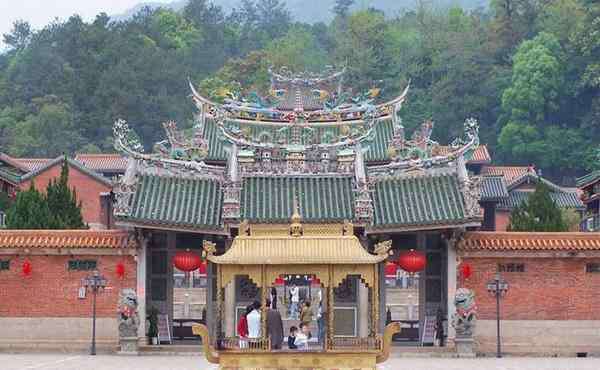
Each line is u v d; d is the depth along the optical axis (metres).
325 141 74.00
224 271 44.12
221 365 42.84
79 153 183.25
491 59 199.38
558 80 181.00
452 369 54.41
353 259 43.56
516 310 64.12
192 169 67.38
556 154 176.12
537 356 63.72
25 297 63.66
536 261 64.31
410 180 67.38
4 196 96.62
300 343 44.22
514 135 178.62
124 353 62.81
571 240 64.12
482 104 192.25
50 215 73.31
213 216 65.50
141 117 198.12
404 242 66.69
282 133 81.25
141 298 63.88
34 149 185.38
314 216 65.56
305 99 87.38
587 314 64.06
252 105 83.44
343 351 42.91
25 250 63.47
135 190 64.62
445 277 65.62
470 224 63.16
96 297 63.78
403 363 58.19
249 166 67.69
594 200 106.56
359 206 65.00
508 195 127.00
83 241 63.50
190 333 66.81
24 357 60.28
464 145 66.94
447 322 64.69
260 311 45.34
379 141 83.06
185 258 65.00
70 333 63.69
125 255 63.91
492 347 63.91
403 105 195.88
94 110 198.75
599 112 176.38
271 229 44.44
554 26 197.12
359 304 63.41
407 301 96.31
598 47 182.25
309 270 43.78
